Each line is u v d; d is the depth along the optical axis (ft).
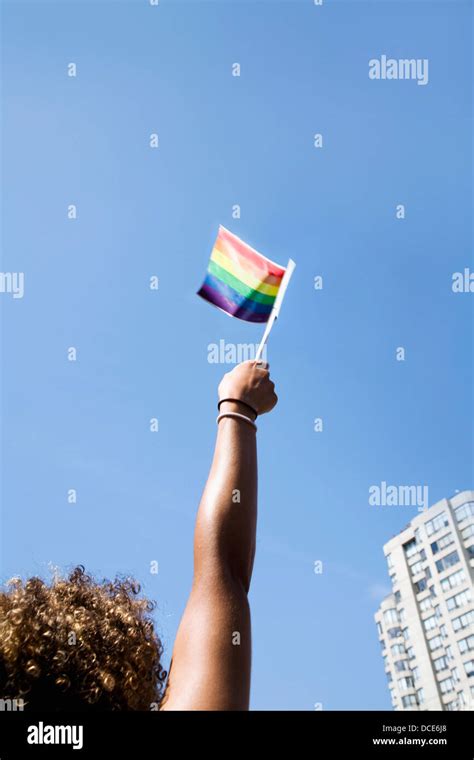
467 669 314.55
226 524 6.70
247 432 7.52
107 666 5.56
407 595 355.77
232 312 10.94
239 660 5.82
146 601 6.44
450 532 336.08
